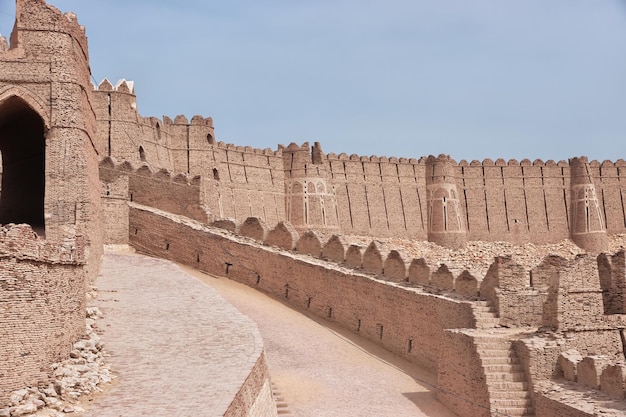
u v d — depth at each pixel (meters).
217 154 78.06
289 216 85.50
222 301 39.25
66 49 41.28
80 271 26.09
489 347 35.16
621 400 30.19
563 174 100.00
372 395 36.25
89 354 24.56
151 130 72.38
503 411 33.31
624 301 40.94
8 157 51.12
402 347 44.31
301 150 86.50
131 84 70.69
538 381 33.84
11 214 50.78
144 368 24.83
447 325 40.75
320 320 49.62
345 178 89.62
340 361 41.28
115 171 61.88
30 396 19.86
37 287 21.58
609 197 100.00
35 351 21.20
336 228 86.25
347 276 49.06
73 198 39.94
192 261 56.78
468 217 95.56
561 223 98.44
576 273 37.25
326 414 32.38
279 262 53.38
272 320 46.78
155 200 61.88
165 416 19.17
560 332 36.31
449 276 44.25
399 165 94.12
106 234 57.19
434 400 36.97
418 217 93.56
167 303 37.88
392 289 45.59
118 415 19.34
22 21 40.81
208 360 26.12
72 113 40.84
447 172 94.62
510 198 97.56
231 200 78.62
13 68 40.22
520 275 40.19
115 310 35.12
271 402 28.86
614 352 36.91
